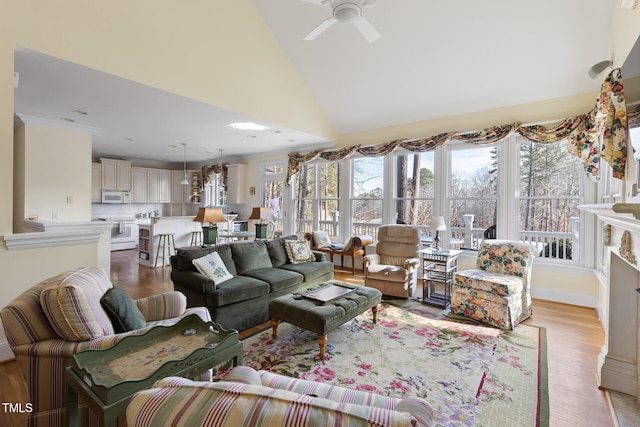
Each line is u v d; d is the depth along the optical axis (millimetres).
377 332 3137
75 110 4180
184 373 1324
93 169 7980
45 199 4637
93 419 1455
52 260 2682
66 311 1476
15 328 1482
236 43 4195
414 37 3908
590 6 3057
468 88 4375
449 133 4789
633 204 1283
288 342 2920
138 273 5621
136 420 661
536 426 1821
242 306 3217
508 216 4438
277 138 5891
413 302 4082
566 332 3133
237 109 4234
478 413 1931
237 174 7910
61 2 2738
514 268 3572
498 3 3307
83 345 1492
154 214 9438
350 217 6176
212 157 8422
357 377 2320
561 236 4121
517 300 3340
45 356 1479
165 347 1501
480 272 3699
